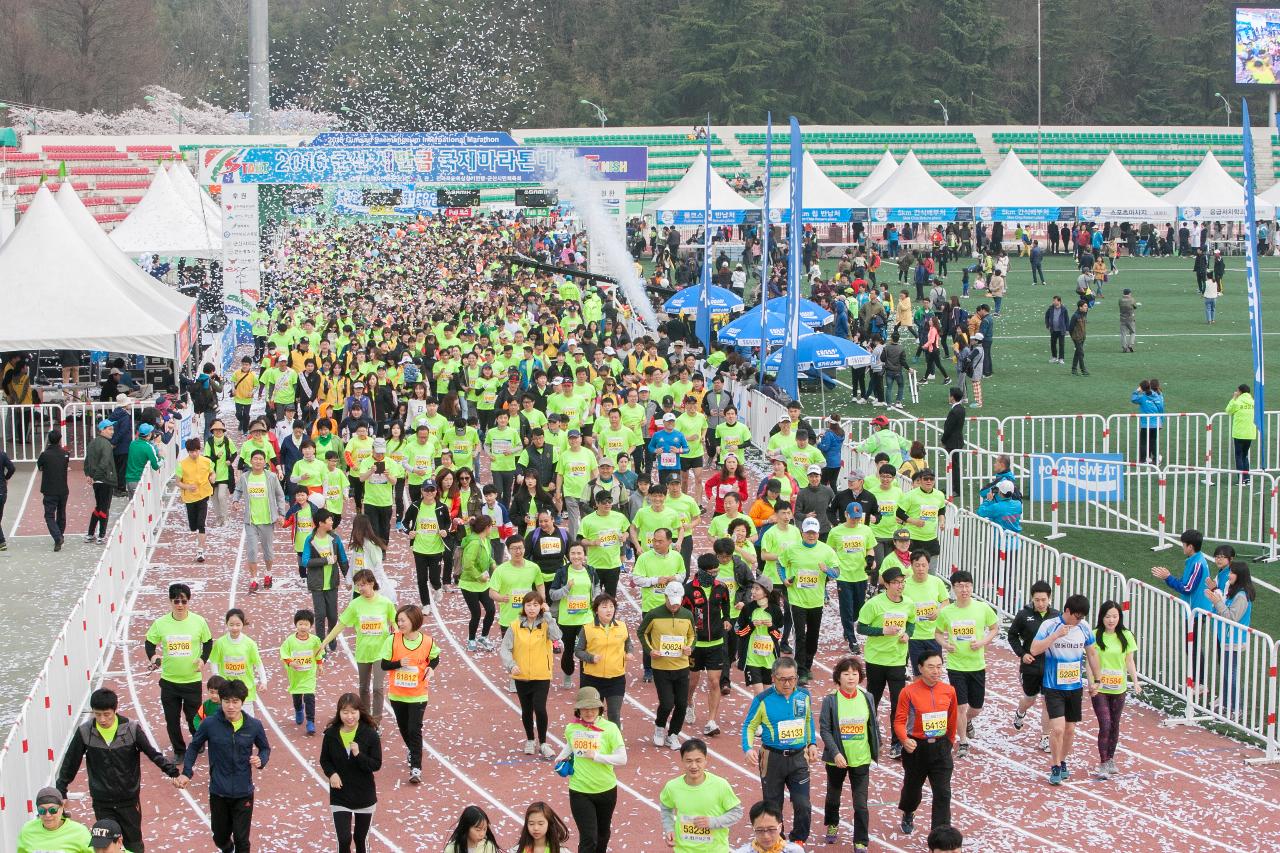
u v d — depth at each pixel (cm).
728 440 2820
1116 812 1616
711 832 1298
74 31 10256
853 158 9319
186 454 3306
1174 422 3712
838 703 1493
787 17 11125
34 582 2492
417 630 1688
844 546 2091
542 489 2278
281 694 2000
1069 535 2794
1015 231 8494
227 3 11619
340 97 10231
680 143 9138
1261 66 9700
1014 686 2059
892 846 1526
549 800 1642
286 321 4259
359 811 1424
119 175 7438
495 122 10162
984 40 11256
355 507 3062
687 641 1756
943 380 4397
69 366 3909
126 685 2038
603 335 4609
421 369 3703
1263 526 2794
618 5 11638
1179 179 9569
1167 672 2000
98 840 1241
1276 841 1540
